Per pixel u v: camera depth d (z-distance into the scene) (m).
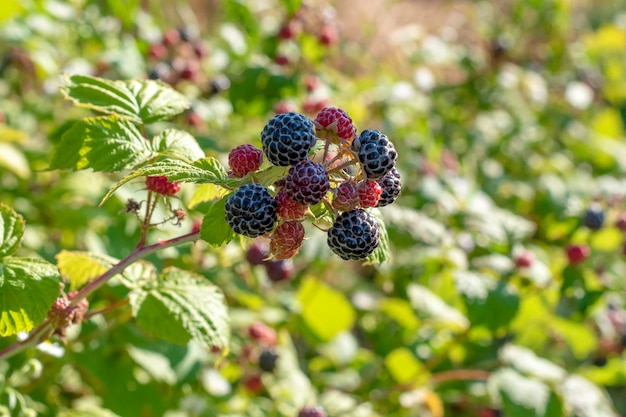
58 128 0.55
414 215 0.60
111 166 0.36
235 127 0.65
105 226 0.52
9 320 0.34
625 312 0.66
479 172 0.84
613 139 1.00
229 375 0.54
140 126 0.38
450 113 0.92
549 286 0.60
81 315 0.36
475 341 0.65
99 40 0.68
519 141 0.90
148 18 0.72
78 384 0.54
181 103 0.38
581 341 0.63
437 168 0.73
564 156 0.93
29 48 0.67
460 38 1.05
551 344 0.74
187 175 0.32
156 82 0.39
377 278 0.72
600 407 0.53
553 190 0.73
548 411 0.52
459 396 0.64
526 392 0.52
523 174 0.88
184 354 0.47
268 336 0.54
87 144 0.36
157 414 0.47
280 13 0.73
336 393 0.56
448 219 0.66
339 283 0.77
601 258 0.70
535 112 0.96
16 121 0.67
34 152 0.61
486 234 0.60
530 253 0.60
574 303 0.63
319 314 0.61
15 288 0.34
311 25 0.66
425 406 0.60
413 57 0.89
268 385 0.54
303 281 0.68
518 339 0.67
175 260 0.49
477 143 0.87
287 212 0.32
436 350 0.63
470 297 0.54
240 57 0.67
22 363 0.44
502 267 0.59
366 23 0.95
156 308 0.37
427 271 0.63
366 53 0.91
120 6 0.67
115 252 0.48
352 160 0.32
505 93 0.94
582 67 1.02
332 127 0.33
